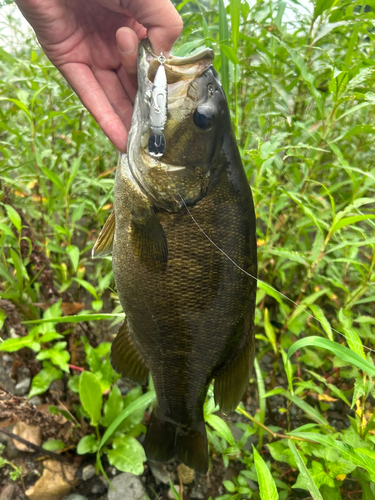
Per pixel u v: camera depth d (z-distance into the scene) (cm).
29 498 36
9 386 45
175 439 34
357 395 29
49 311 36
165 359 30
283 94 44
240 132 53
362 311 53
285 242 52
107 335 53
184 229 27
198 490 37
